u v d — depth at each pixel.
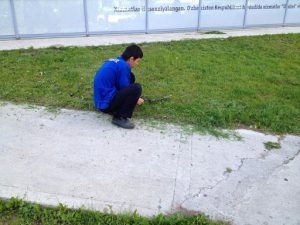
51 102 4.85
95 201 2.93
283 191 3.22
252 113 4.63
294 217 2.90
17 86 5.34
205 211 2.91
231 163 3.61
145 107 4.71
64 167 3.39
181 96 5.13
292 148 3.97
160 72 6.20
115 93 4.10
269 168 3.56
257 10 10.97
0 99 4.89
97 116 4.52
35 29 9.16
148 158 3.61
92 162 3.50
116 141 3.91
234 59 7.21
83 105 4.77
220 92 5.34
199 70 6.36
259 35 9.74
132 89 4.01
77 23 9.40
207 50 7.91
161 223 2.71
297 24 11.57
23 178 3.19
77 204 2.88
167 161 3.58
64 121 4.34
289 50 8.19
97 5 9.38
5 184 3.09
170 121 4.41
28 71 6.07
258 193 3.17
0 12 8.80
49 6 9.03
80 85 5.46
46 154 3.60
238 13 10.78
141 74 6.04
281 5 11.17
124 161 3.54
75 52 7.48
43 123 4.27
